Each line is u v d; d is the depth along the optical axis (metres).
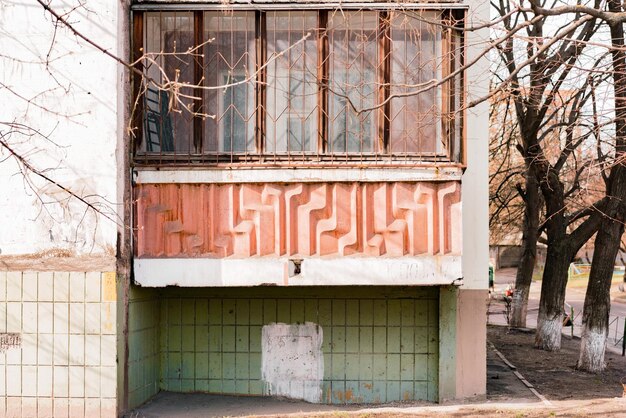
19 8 8.77
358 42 9.17
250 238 8.95
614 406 9.92
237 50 9.21
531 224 21.45
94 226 8.68
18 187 8.77
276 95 9.20
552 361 15.41
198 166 8.98
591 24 14.73
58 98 8.74
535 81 13.50
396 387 10.08
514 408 9.61
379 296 10.13
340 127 9.19
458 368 9.94
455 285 9.41
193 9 9.11
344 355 10.12
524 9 7.83
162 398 9.83
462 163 8.95
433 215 8.91
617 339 21.80
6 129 8.66
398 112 9.15
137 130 9.11
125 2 8.99
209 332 10.23
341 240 8.95
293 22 9.20
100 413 8.59
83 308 8.65
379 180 8.94
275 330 10.20
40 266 8.71
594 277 14.06
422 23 9.12
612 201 13.95
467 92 9.27
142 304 9.49
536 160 16.36
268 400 9.96
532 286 46.72
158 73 9.20
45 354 8.67
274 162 9.02
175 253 9.00
